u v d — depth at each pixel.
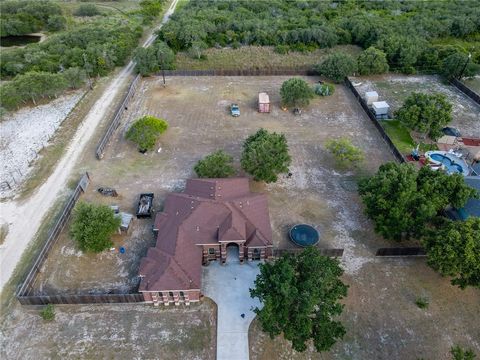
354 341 42.28
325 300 38.91
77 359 41.09
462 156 67.44
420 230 48.22
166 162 69.06
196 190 55.19
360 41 115.44
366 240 53.88
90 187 63.28
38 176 66.69
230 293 47.25
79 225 50.06
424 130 69.62
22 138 76.88
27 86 84.25
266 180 59.59
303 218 57.09
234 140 74.81
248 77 99.50
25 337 43.16
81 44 113.94
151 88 94.38
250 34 114.88
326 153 70.94
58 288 47.91
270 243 48.62
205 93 91.94
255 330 43.38
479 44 117.38
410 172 52.56
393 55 101.44
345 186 63.19
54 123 81.44
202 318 44.78
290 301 37.56
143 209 57.69
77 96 91.94
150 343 42.44
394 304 45.75
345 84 95.56
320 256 42.25
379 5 145.50
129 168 67.69
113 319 44.78
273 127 78.81
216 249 49.38
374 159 69.25
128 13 150.62
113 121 77.25
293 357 41.09
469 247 42.09
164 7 159.50
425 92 90.94
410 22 119.94
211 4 145.50
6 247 53.78
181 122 80.75
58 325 44.22
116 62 106.06
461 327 43.50
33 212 59.31
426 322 43.94
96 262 51.16
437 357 40.84
